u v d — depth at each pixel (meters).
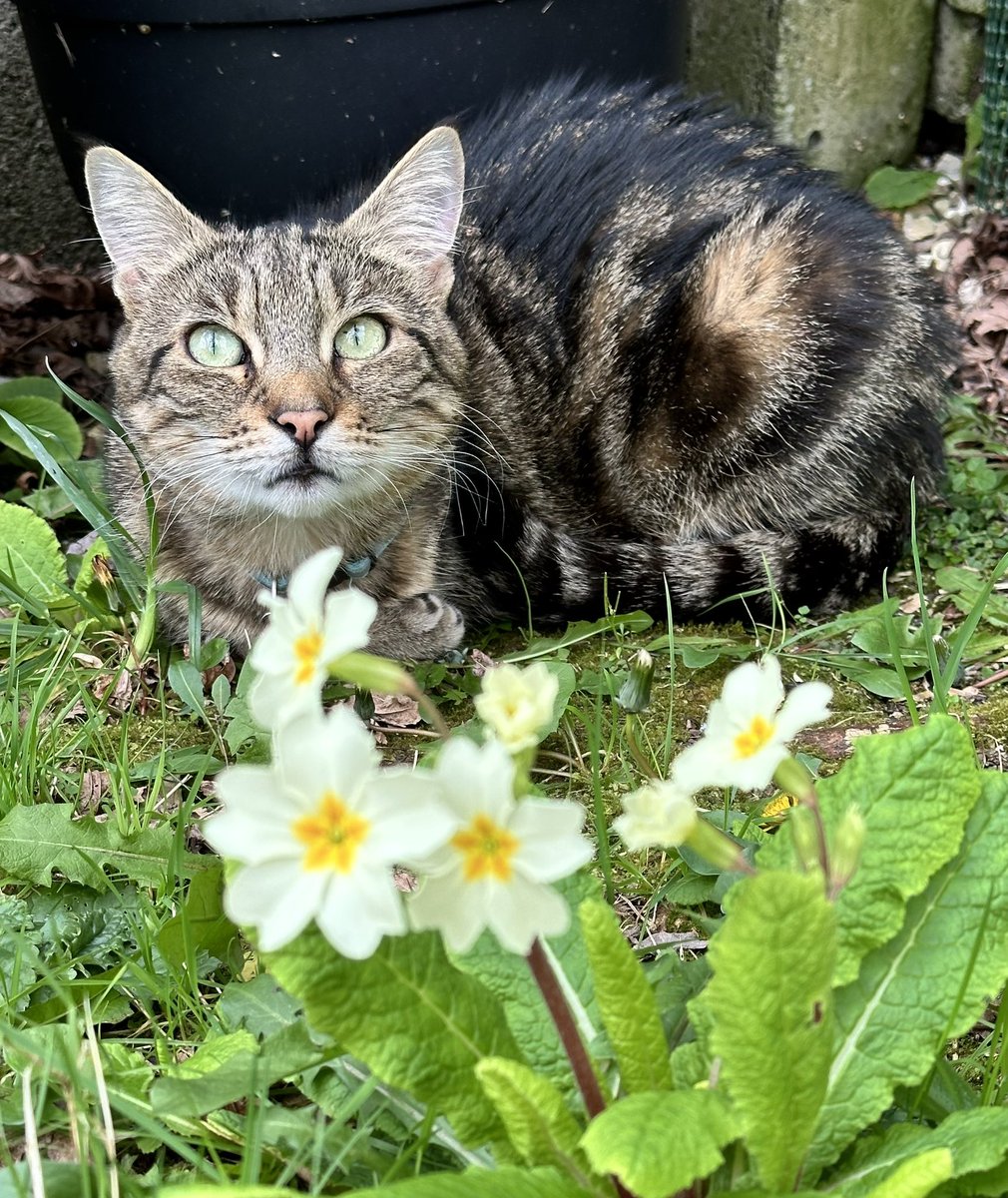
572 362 0.52
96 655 0.45
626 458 0.51
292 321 0.40
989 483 0.54
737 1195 0.19
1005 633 0.46
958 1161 0.20
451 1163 0.23
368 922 0.16
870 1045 0.22
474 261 0.52
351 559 0.44
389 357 0.41
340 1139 0.23
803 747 0.40
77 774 0.38
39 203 0.72
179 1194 0.17
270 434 0.39
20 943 0.29
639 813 0.18
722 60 0.78
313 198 0.58
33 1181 0.22
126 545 0.46
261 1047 0.24
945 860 0.22
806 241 0.50
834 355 0.49
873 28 0.77
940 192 0.79
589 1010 0.23
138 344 0.42
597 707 0.38
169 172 0.58
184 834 0.33
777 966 0.17
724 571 0.48
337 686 0.43
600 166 0.53
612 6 0.59
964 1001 0.22
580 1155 0.20
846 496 0.51
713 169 0.53
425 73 0.56
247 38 0.54
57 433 0.55
